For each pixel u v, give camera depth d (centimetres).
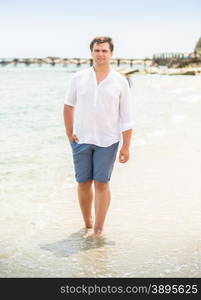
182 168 693
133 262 365
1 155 776
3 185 586
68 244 401
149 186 589
